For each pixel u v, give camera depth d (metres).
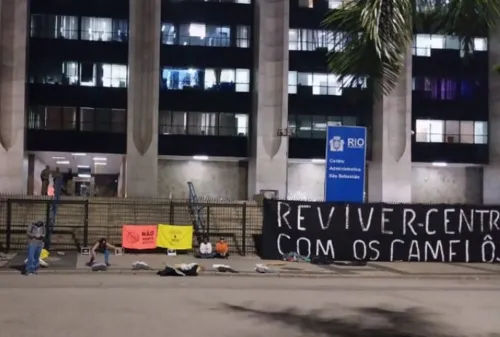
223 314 10.72
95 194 49.97
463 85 50.78
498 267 21.36
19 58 44.47
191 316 10.43
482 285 16.91
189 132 47.78
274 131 46.97
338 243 22.14
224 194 49.50
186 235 22.80
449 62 50.53
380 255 22.33
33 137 45.56
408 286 16.17
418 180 51.94
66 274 17.19
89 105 46.41
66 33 46.72
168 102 47.47
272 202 22.09
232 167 49.78
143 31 46.84
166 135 47.22
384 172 48.03
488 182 50.84
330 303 12.41
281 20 47.44
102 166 53.12
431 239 22.64
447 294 14.46
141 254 22.25
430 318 10.85
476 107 50.78
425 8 7.63
